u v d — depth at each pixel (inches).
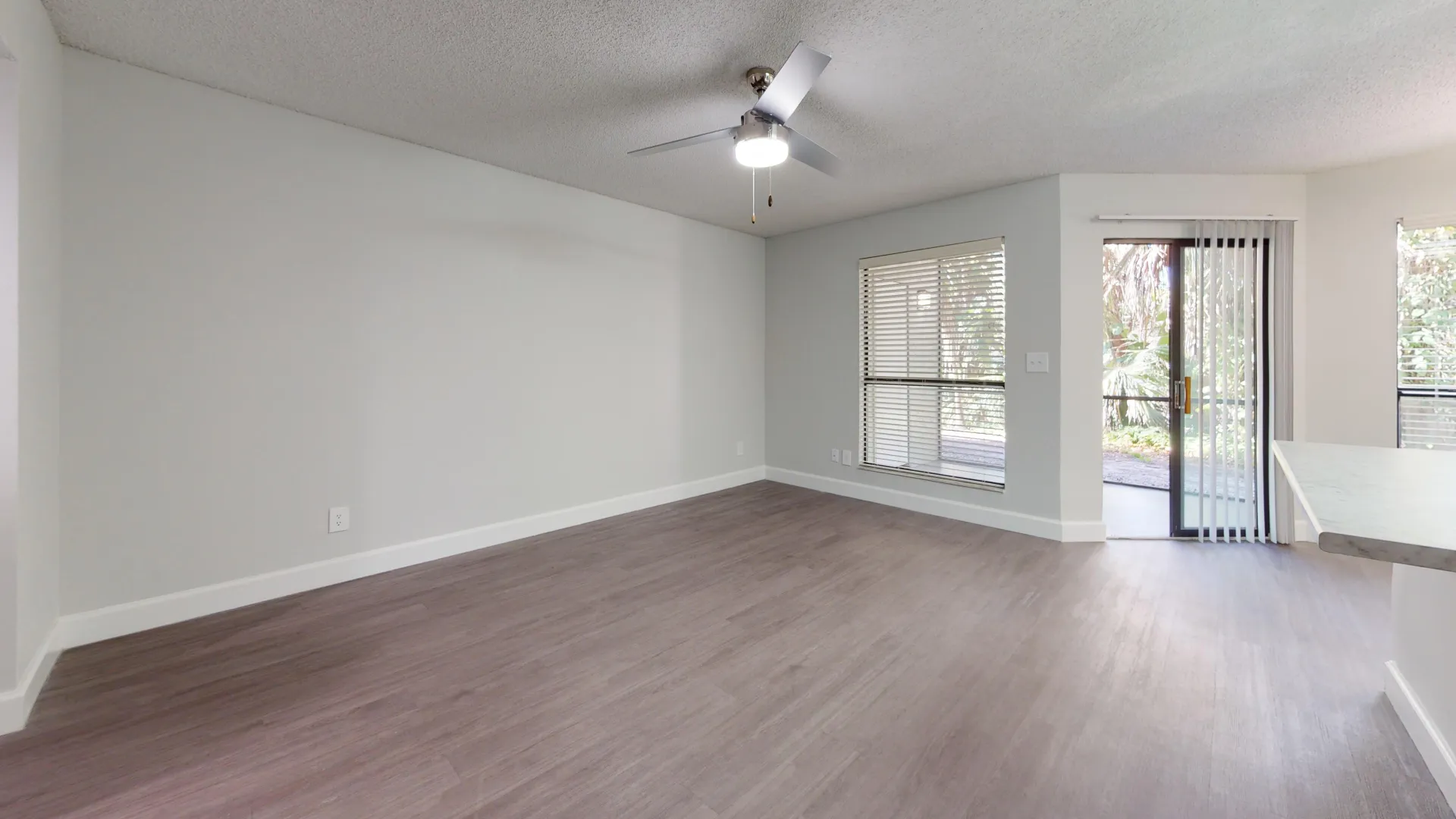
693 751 65.1
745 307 202.7
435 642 90.4
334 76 93.5
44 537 78.7
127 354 90.7
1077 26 78.1
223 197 99.0
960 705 73.6
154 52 86.5
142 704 73.0
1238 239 136.6
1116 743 66.0
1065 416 140.8
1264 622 96.3
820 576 118.3
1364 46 82.4
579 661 84.9
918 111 104.1
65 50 84.7
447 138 118.9
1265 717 70.4
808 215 176.2
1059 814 55.7
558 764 62.8
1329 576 117.2
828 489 191.9
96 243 87.7
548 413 147.3
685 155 127.2
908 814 55.6
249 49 85.6
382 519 119.6
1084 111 104.0
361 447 116.2
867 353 182.1
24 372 69.4
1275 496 137.5
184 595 96.7
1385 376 130.1
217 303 98.8
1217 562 125.8
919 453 170.6
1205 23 77.4
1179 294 140.5
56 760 62.7
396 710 72.6
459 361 130.3
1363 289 131.1
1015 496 149.6
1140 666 82.7
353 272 114.0
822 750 65.2
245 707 72.9
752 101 101.3
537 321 144.3
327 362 111.3
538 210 143.4
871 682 79.0
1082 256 138.9
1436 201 122.9
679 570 121.7
